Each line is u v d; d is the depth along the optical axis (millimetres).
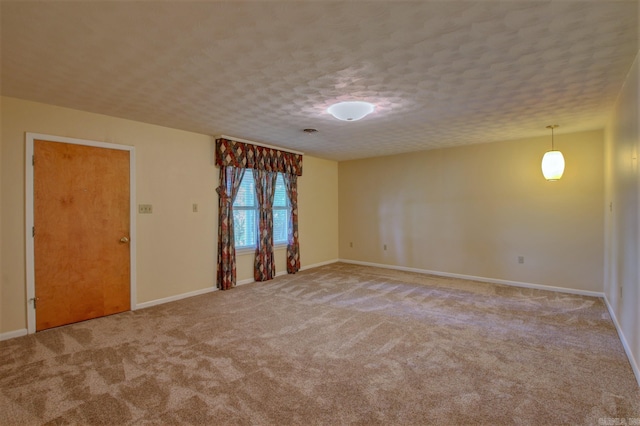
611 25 1875
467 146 5484
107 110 3484
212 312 3842
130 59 2283
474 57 2281
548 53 2225
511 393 2189
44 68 2428
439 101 3207
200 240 4641
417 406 2057
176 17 1768
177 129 4340
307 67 2426
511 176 5074
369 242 6766
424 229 6008
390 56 2258
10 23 1816
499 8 1708
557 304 4098
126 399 2131
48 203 3324
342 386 2283
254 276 5406
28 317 3199
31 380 2355
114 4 1642
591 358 2672
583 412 1986
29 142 3188
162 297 4203
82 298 3551
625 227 2912
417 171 6074
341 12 1730
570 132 4535
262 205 5434
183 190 4430
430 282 5289
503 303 4156
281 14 1746
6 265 3094
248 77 2604
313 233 6637
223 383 2322
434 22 1840
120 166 3818
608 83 2777
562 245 4688
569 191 4621
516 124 4094
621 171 3070
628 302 2758
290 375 2432
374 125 4117
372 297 4441
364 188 6816
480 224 5383
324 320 3570
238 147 4949
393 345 2939
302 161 6270
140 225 4000
